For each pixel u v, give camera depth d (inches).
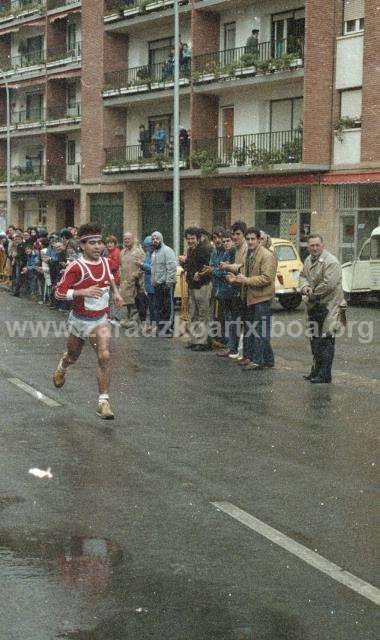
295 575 224.8
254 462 344.2
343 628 193.8
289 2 1584.6
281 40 1589.6
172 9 1765.5
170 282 806.5
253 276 597.0
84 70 2034.9
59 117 2255.2
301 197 1552.7
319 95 1483.8
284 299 1159.6
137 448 364.8
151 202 1918.1
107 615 198.4
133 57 1982.0
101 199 2050.9
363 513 279.9
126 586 215.5
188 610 201.6
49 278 1127.0
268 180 1592.0
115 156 1985.7
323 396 501.0
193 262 700.7
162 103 1903.3
